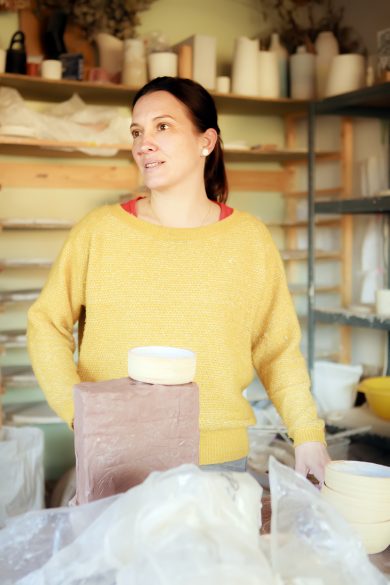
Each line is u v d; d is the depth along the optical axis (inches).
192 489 30.2
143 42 137.8
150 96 53.8
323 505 32.9
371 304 143.8
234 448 54.0
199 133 55.3
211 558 28.1
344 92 139.1
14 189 142.7
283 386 54.9
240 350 55.5
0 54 127.2
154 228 53.7
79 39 141.9
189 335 52.9
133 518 30.2
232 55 158.7
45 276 146.3
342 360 159.5
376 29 150.1
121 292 53.2
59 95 141.5
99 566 30.3
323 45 151.5
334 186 162.1
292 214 165.8
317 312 140.5
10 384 127.6
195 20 154.6
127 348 53.0
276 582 29.8
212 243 54.3
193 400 37.2
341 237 157.1
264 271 56.5
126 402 35.8
